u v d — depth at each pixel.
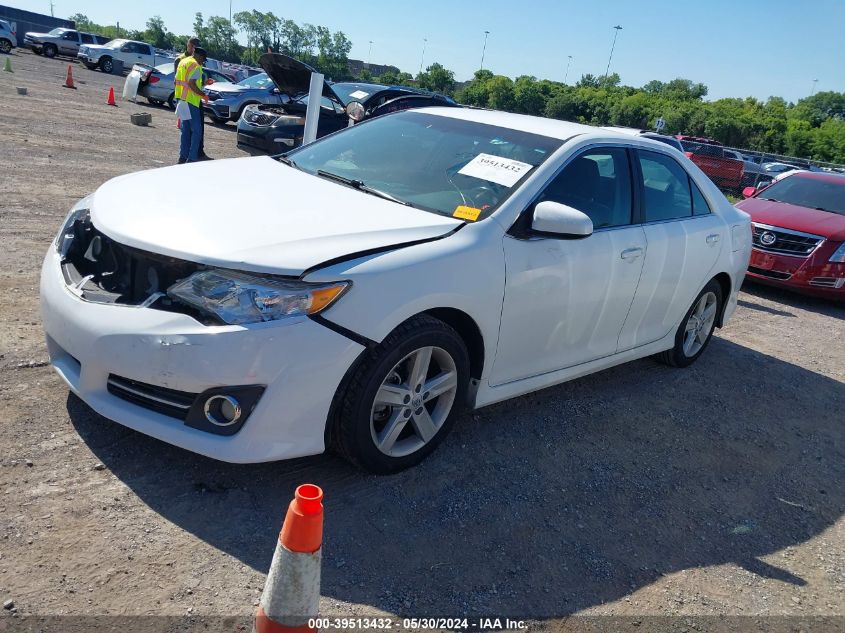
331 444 3.06
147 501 2.78
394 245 3.03
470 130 4.16
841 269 8.42
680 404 4.84
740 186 23.81
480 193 3.59
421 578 2.65
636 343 4.68
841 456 4.52
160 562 2.47
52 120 13.07
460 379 3.33
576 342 4.06
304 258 2.76
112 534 2.56
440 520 3.01
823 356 6.63
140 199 3.21
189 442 2.70
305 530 1.79
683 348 5.36
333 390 2.81
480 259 3.25
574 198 3.86
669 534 3.28
